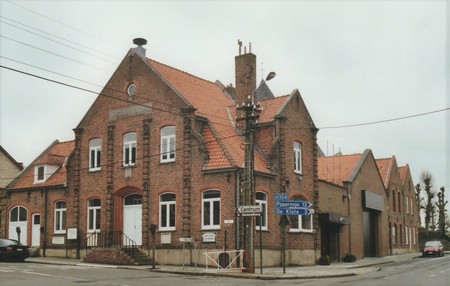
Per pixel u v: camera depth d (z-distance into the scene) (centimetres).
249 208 2503
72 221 3522
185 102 3088
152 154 3191
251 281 2186
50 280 2022
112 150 3378
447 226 9175
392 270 2941
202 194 2977
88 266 2833
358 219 4350
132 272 2489
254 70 3369
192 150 3038
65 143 4200
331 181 4269
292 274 2459
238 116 3316
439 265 3381
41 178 3838
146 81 3284
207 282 2075
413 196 6353
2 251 3084
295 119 3419
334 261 3834
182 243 2977
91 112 3538
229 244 2828
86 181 3481
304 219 3428
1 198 3962
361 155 4609
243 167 2889
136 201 3303
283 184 3191
